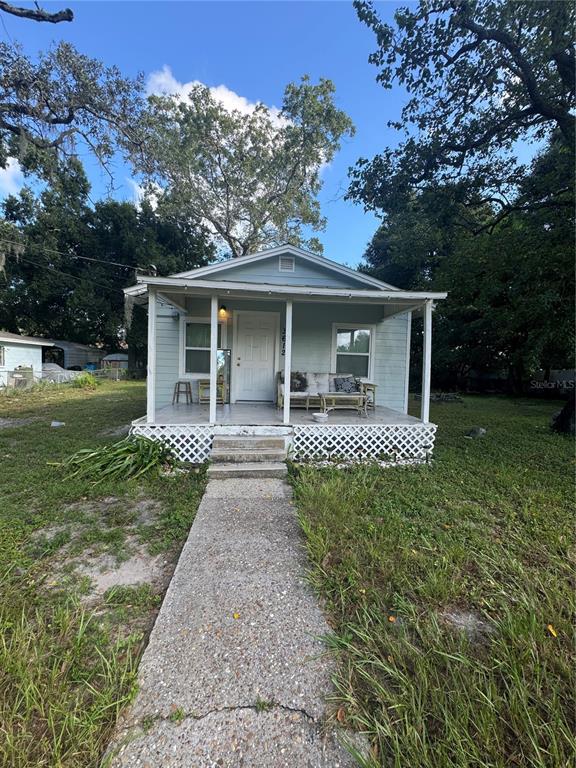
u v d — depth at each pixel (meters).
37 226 21.50
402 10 6.52
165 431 5.39
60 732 1.47
